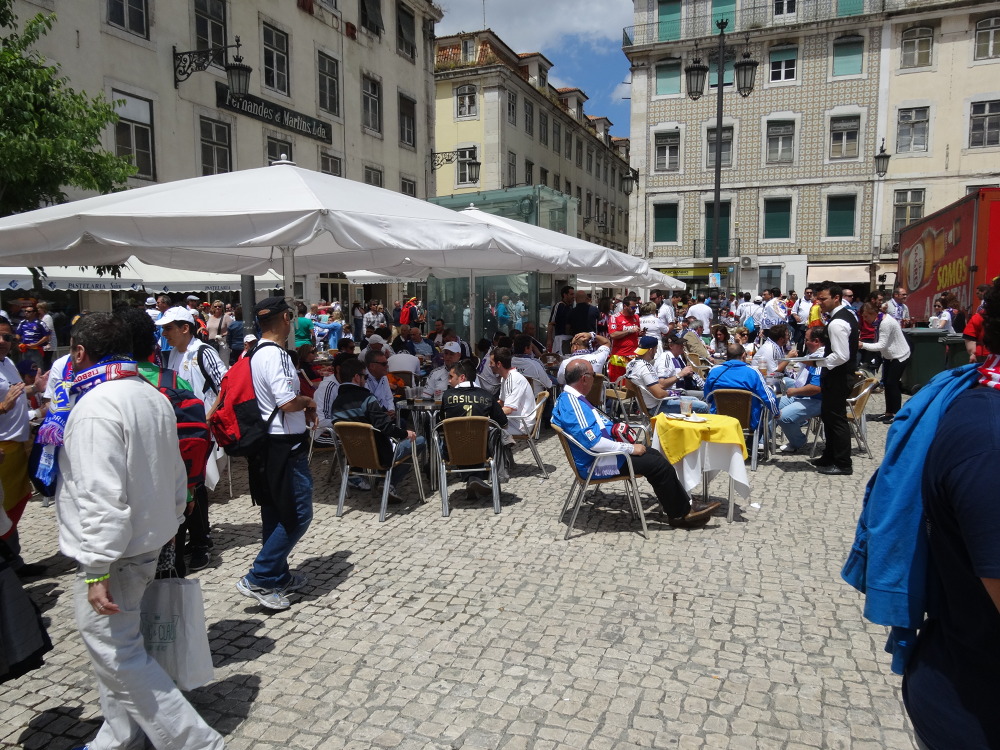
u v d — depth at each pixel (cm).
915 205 2859
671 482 538
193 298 1449
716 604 414
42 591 451
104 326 253
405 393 844
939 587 155
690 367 833
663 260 3216
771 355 944
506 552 504
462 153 3341
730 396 719
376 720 302
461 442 586
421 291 2781
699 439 542
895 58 2827
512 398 729
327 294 2339
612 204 5319
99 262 762
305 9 2016
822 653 356
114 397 242
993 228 1122
